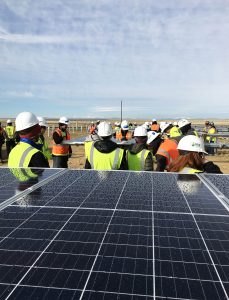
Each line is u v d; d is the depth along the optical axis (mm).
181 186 2764
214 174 3355
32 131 4410
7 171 3449
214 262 1398
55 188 2656
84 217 1946
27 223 1844
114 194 2477
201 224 1853
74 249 1514
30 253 1476
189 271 1319
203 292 1176
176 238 1648
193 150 3793
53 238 1638
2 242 1589
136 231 1735
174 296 1147
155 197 2396
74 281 1242
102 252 1485
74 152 21953
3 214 1987
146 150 5320
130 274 1291
